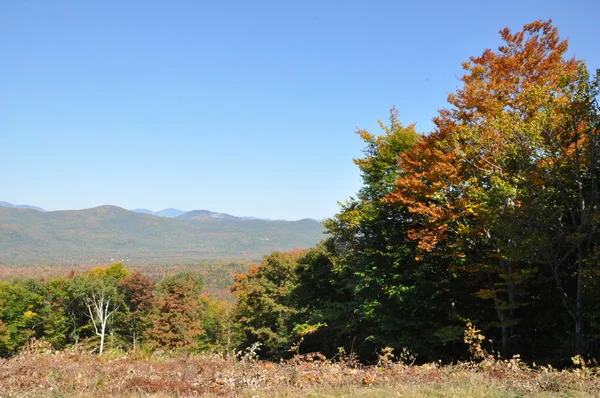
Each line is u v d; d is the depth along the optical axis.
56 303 56.81
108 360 12.38
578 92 13.10
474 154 16.31
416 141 21.39
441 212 16.72
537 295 17.69
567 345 14.51
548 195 14.09
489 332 18.64
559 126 13.73
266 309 39.25
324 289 33.25
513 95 18.41
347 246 25.81
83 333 59.50
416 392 8.21
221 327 66.31
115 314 59.44
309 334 29.09
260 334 39.06
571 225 15.77
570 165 13.99
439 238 17.33
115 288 60.41
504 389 8.57
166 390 8.85
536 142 14.10
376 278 21.25
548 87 16.47
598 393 8.22
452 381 9.34
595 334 14.22
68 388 8.76
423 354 18.56
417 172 18.97
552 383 8.96
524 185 14.48
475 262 17.89
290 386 9.01
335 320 25.91
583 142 13.52
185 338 53.09
